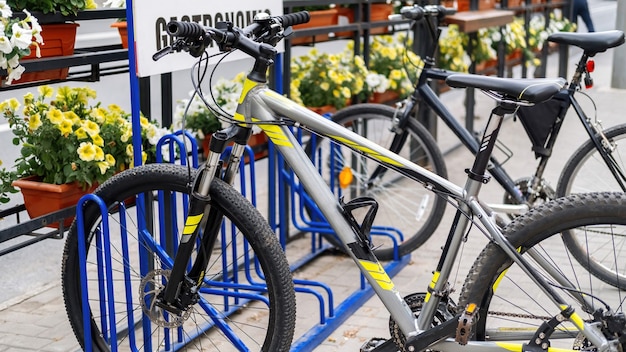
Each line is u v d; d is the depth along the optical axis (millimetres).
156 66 3104
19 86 3189
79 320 3035
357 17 5355
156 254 3094
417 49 6117
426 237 4379
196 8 3277
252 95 2721
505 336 2754
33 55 3146
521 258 2623
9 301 3967
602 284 3414
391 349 2867
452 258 2752
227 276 3871
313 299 4031
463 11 6770
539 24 8758
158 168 2801
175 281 2781
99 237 3008
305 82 5152
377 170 4715
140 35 3012
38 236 3260
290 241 4797
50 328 3662
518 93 2604
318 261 4582
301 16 2840
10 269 4402
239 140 2729
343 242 2777
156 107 7035
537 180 4195
